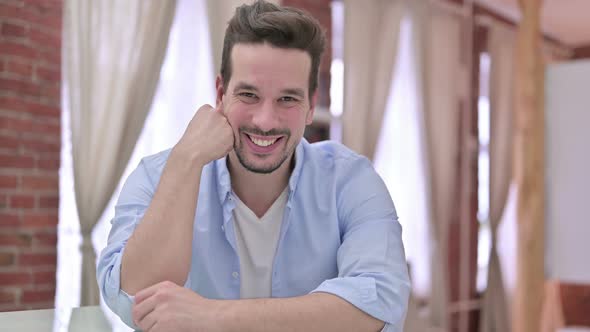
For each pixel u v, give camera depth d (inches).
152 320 39.3
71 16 114.7
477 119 220.1
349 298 40.8
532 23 131.4
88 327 39.7
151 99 122.4
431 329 179.0
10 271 107.3
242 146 44.0
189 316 38.7
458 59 203.9
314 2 162.1
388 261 44.6
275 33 41.1
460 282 210.7
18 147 109.0
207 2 131.1
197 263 48.6
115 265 42.8
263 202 48.7
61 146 115.4
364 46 167.3
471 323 214.2
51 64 113.7
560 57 272.2
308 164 50.0
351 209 48.8
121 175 118.1
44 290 112.0
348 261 45.1
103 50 117.1
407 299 45.1
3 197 106.7
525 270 129.6
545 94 131.0
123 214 47.9
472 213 217.3
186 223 42.8
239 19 42.4
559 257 128.9
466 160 214.2
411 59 185.6
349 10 164.4
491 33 221.0
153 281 41.5
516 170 132.3
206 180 49.6
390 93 179.2
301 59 42.0
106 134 116.3
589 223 125.2
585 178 126.3
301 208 49.0
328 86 167.8
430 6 191.9
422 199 186.9
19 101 109.1
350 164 50.7
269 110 42.2
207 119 45.4
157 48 122.9
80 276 113.3
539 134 129.6
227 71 43.6
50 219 113.3
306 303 40.1
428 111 186.5
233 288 49.0
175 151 44.6
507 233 230.2
